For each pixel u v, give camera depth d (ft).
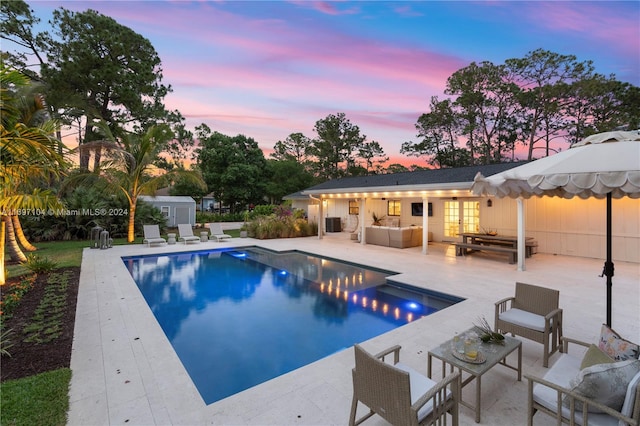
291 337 15.65
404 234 40.68
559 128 77.51
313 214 69.72
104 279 24.34
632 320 15.60
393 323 17.38
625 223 30.78
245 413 8.73
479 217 40.93
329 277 28.02
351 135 122.01
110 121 59.57
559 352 12.09
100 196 49.55
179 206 70.28
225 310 19.61
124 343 13.34
